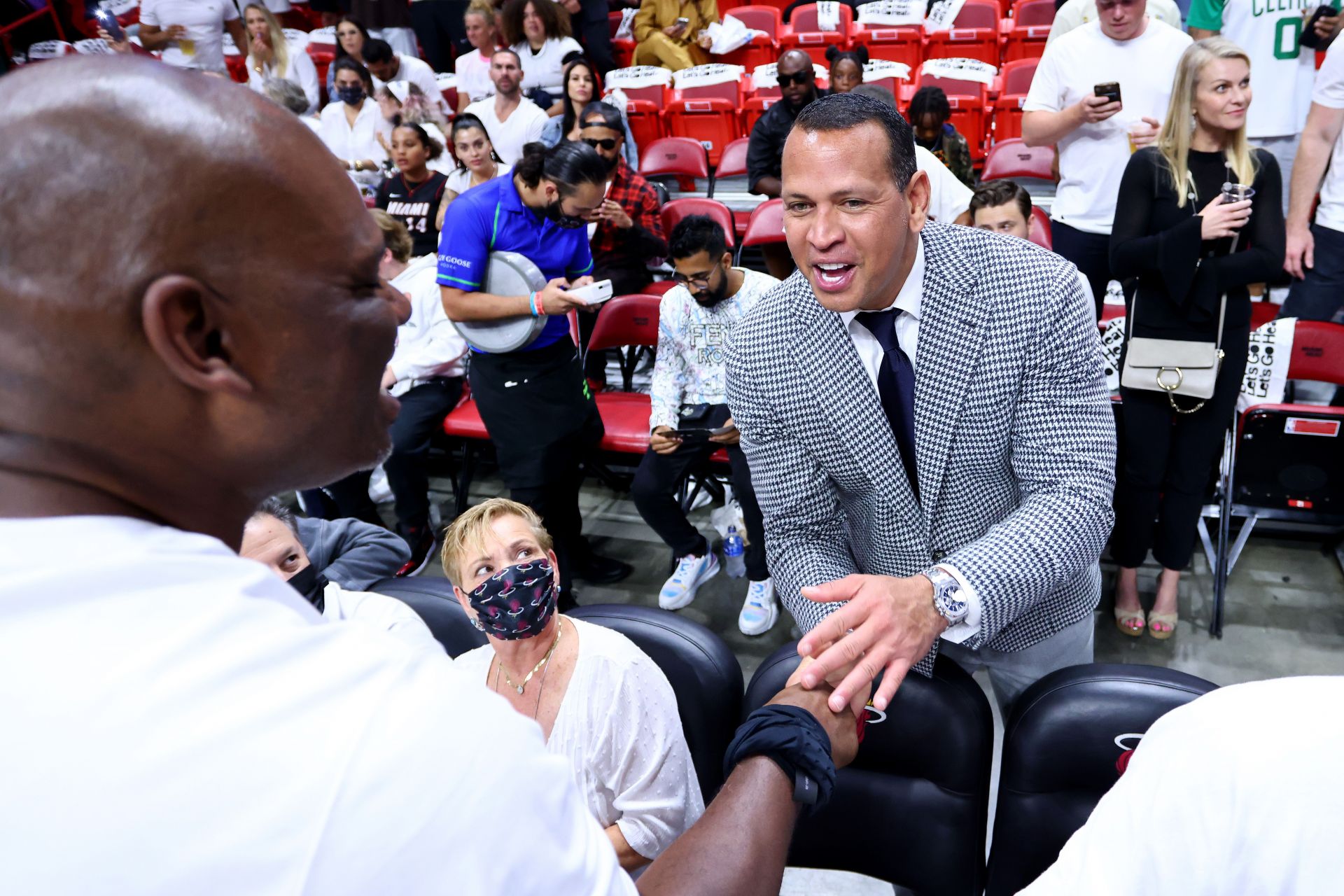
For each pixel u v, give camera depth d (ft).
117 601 1.21
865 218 3.68
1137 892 1.91
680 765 4.97
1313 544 10.74
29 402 1.26
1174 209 7.82
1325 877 1.68
